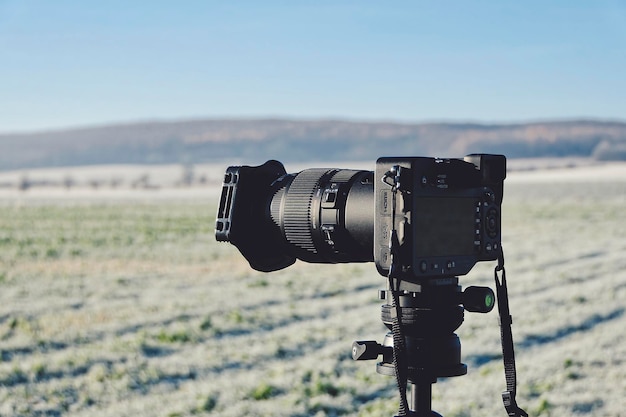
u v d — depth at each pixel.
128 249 30.75
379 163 4.25
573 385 10.81
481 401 10.07
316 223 4.76
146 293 19.48
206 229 42.75
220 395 10.39
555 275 22.80
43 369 11.59
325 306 17.67
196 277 22.69
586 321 15.45
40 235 37.16
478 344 13.53
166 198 119.56
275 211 5.00
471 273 23.73
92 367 11.81
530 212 62.66
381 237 4.25
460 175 4.42
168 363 12.07
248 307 17.48
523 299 18.30
